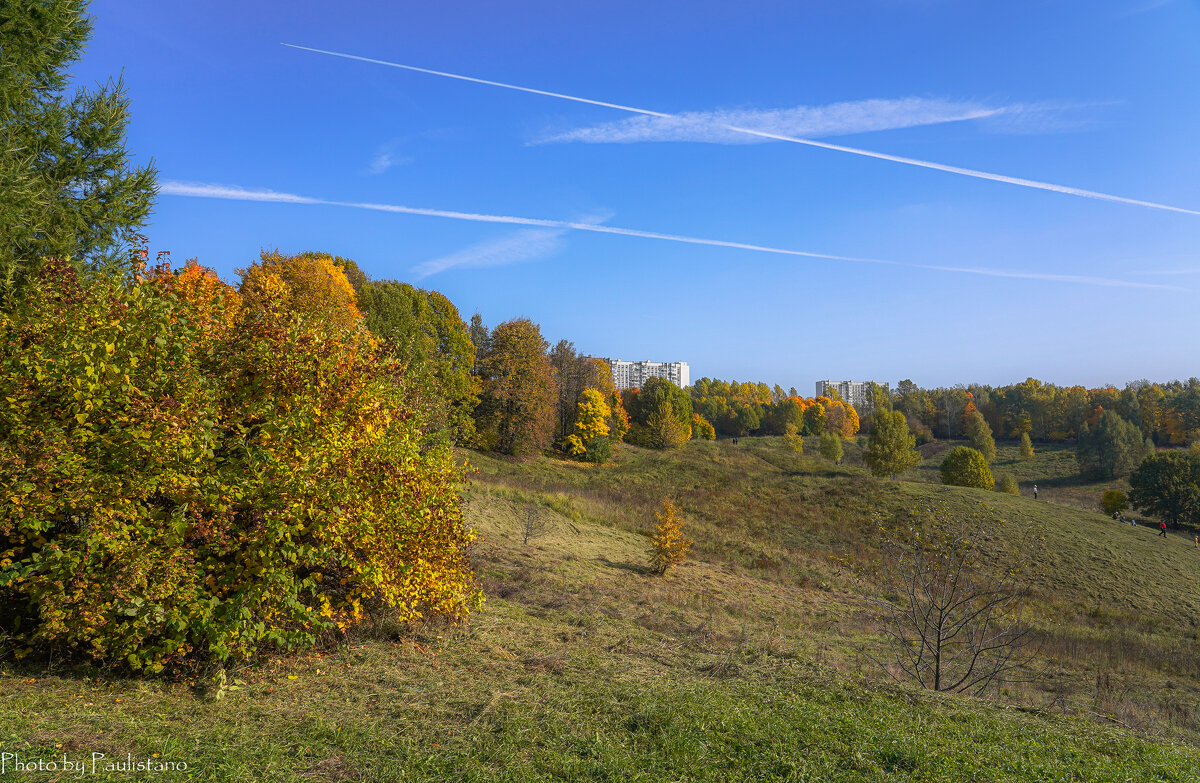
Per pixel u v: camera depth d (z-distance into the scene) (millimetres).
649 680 6699
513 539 19172
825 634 13609
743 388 151750
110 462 5355
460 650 7391
